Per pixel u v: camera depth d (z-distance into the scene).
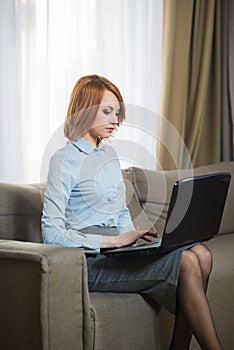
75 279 2.59
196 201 2.66
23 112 3.98
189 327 2.77
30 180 4.03
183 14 4.66
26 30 3.94
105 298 2.75
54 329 2.53
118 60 4.41
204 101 4.86
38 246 2.63
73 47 4.17
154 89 4.65
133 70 4.52
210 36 4.84
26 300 2.58
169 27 4.58
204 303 2.70
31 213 3.09
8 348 2.67
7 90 3.88
